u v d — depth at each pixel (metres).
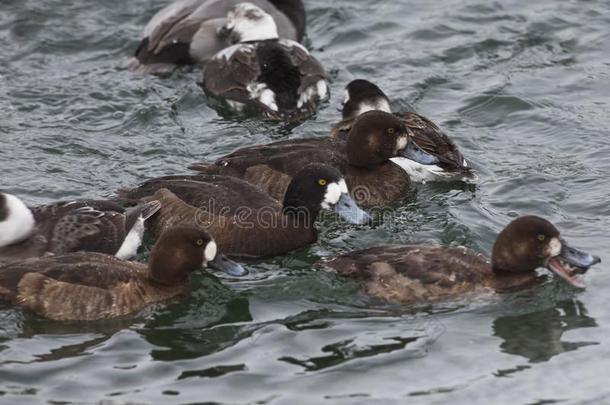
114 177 16.34
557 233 12.91
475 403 11.08
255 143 17.58
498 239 13.08
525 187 15.92
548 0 22.09
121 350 12.04
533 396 11.18
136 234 14.07
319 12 22.14
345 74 19.91
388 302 12.87
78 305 12.55
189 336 12.36
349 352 11.95
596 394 11.18
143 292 12.92
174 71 20.16
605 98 18.73
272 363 11.77
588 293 13.02
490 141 17.53
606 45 20.48
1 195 13.55
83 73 19.84
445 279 12.84
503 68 19.88
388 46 20.80
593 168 16.44
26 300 12.55
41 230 13.73
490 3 22.00
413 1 22.34
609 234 14.48
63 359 11.82
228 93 18.91
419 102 18.81
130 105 18.75
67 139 17.45
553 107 18.48
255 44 19.48
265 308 12.93
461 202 15.61
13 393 11.18
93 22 21.61
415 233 14.82
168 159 16.97
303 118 18.52
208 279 13.59
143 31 21.42
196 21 20.44
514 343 12.08
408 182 16.14
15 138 17.39
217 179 14.92
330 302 12.98
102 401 11.05
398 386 11.34
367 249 13.49
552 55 20.25
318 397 11.14
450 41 20.80
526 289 12.98
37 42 20.78
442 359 11.80
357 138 15.84
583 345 12.05
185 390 11.26
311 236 14.55
